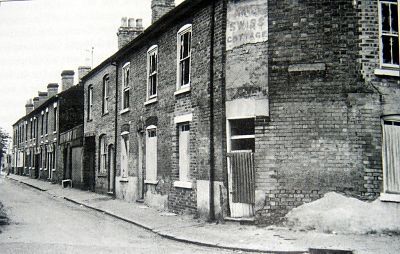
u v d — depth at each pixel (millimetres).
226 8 12570
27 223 13164
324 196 10930
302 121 11180
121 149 20578
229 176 12266
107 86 23609
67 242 10047
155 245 9836
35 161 42875
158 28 16281
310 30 11258
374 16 11117
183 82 14875
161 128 16156
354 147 10922
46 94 46594
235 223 11867
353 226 10719
